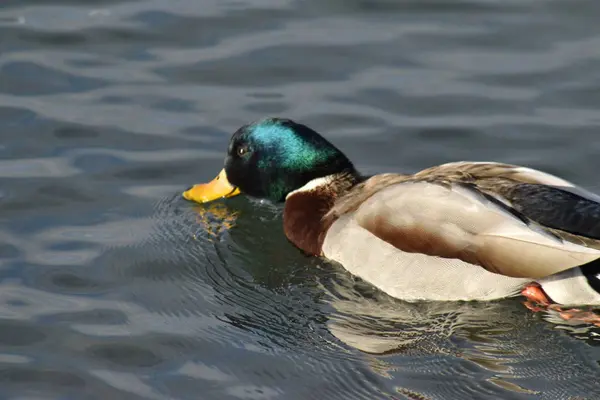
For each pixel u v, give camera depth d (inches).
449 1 716.7
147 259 510.0
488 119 609.3
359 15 705.0
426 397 406.0
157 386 417.7
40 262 501.4
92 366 430.6
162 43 681.6
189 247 522.6
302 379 421.4
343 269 494.3
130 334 451.8
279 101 628.7
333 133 601.9
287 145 535.2
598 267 451.8
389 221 474.0
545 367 425.1
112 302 475.2
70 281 489.1
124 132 606.5
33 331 452.8
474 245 456.1
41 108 625.3
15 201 547.5
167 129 608.7
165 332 453.7
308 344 446.6
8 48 676.7
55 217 538.0
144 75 653.3
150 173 576.7
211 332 455.2
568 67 648.4
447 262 461.7
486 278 457.1
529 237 445.7
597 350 434.6
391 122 609.6
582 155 577.9
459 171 483.8
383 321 463.2
